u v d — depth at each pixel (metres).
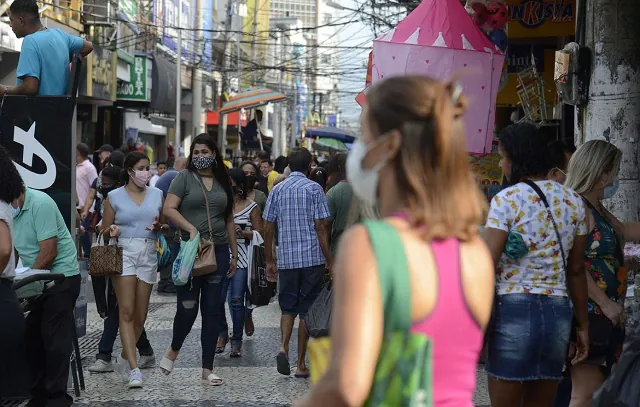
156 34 61.25
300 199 14.02
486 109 13.43
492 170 15.05
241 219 16.38
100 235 13.79
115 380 13.82
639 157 12.84
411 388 3.62
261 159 30.73
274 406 12.30
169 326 18.52
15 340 9.41
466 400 3.89
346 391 3.52
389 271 3.68
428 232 3.83
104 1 44.78
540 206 7.68
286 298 14.12
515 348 7.50
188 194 13.38
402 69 13.45
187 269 12.96
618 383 7.10
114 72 45.69
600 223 8.77
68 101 12.67
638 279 10.38
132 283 13.44
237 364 15.27
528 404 7.80
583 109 13.41
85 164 25.64
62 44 12.86
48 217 11.24
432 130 3.87
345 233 3.81
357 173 3.98
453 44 13.33
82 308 14.01
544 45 21.92
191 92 75.31
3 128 12.69
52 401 10.98
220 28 91.75
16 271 10.60
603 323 8.57
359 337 3.57
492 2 15.38
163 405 12.29
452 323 3.85
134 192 13.70
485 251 4.05
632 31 12.81
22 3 12.83
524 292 7.56
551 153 8.02
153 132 68.69
